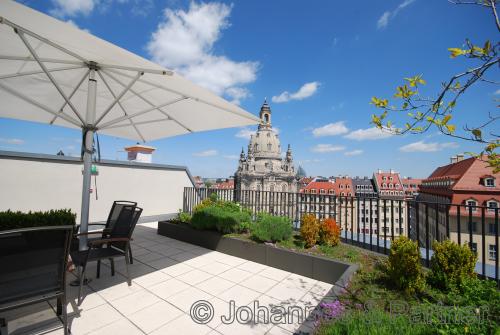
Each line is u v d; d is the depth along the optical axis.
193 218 5.55
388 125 1.68
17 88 3.66
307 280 3.62
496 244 3.01
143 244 5.37
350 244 4.54
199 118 4.31
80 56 2.73
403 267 2.59
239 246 4.56
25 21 1.97
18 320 2.45
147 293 3.12
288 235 4.54
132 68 2.61
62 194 6.27
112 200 7.30
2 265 1.78
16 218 3.86
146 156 10.02
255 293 3.20
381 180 64.31
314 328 1.86
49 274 2.02
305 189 64.69
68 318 2.52
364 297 2.46
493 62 1.27
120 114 4.57
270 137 68.69
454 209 21.34
